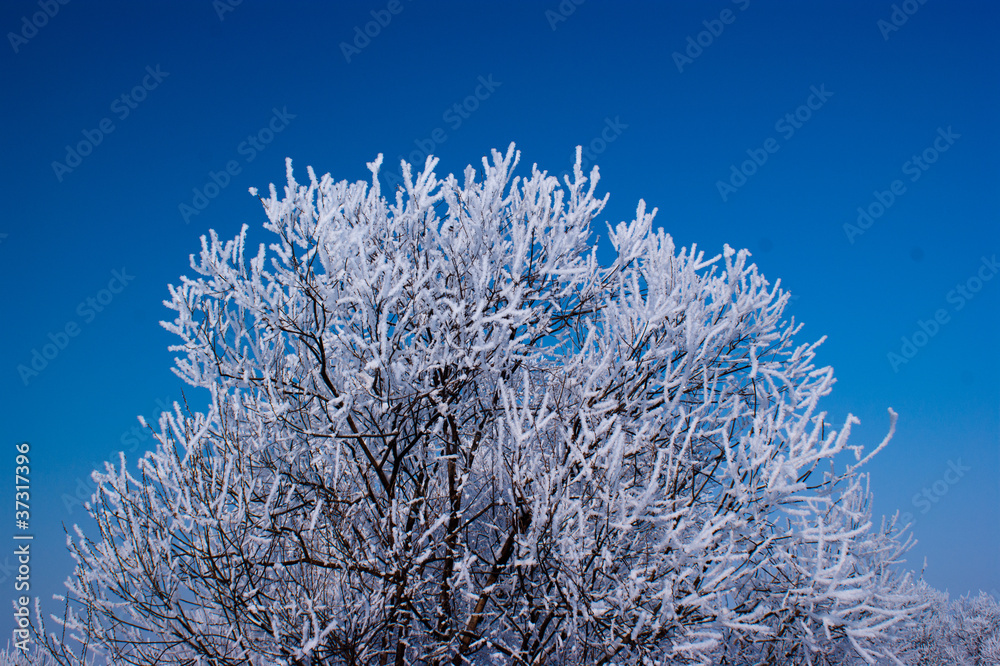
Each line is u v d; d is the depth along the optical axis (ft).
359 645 16.44
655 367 17.87
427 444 19.53
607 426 14.94
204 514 16.02
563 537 14.19
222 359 18.26
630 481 15.90
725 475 15.21
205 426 16.71
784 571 16.06
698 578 14.78
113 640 16.55
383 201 19.99
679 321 18.40
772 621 16.61
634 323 17.87
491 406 19.80
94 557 16.52
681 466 16.67
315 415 19.12
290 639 15.99
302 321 17.97
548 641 16.44
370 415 18.35
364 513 19.11
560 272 19.69
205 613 17.80
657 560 14.71
